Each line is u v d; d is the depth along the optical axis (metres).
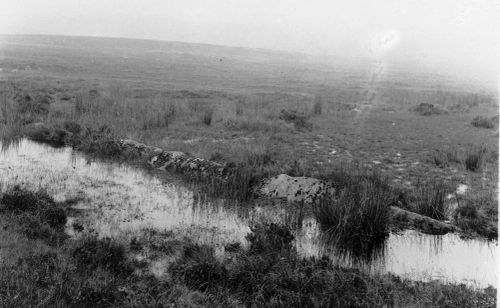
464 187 9.91
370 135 15.97
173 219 8.02
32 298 4.63
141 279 5.54
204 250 6.20
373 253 6.82
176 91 26.78
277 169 10.76
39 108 17.94
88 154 12.83
